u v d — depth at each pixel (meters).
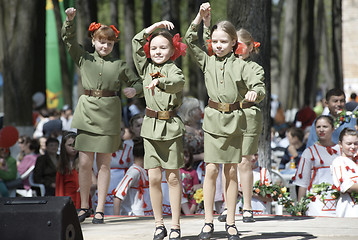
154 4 43.81
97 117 9.31
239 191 11.27
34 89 28.88
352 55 57.22
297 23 39.44
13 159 14.19
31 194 13.99
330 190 10.85
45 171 13.90
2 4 22.81
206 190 7.50
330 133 11.22
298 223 9.08
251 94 6.96
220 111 7.35
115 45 27.05
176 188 7.55
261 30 13.24
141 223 9.23
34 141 17.80
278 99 40.78
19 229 6.54
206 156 7.40
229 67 7.41
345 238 7.67
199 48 7.75
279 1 42.16
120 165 11.95
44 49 28.44
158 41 7.53
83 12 29.25
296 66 42.44
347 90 56.72
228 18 13.48
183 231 8.33
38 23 27.28
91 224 9.27
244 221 9.29
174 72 7.54
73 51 9.47
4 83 22.75
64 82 41.91
